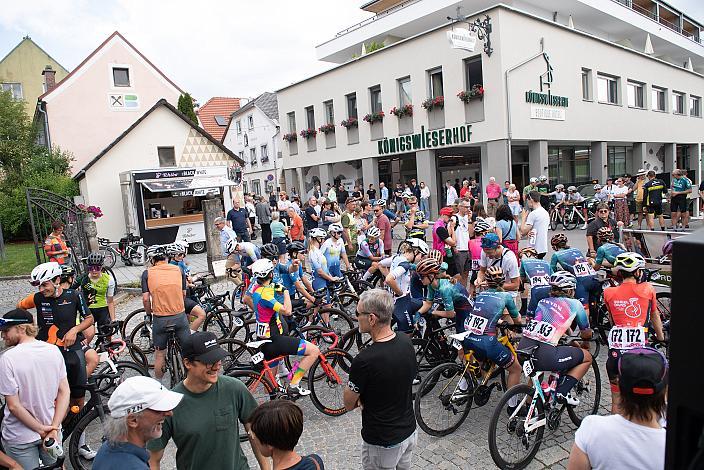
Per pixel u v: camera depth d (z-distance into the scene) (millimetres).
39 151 26344
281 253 11516
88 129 29266
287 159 31141
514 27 19250
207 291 8531
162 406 2461
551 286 4441
